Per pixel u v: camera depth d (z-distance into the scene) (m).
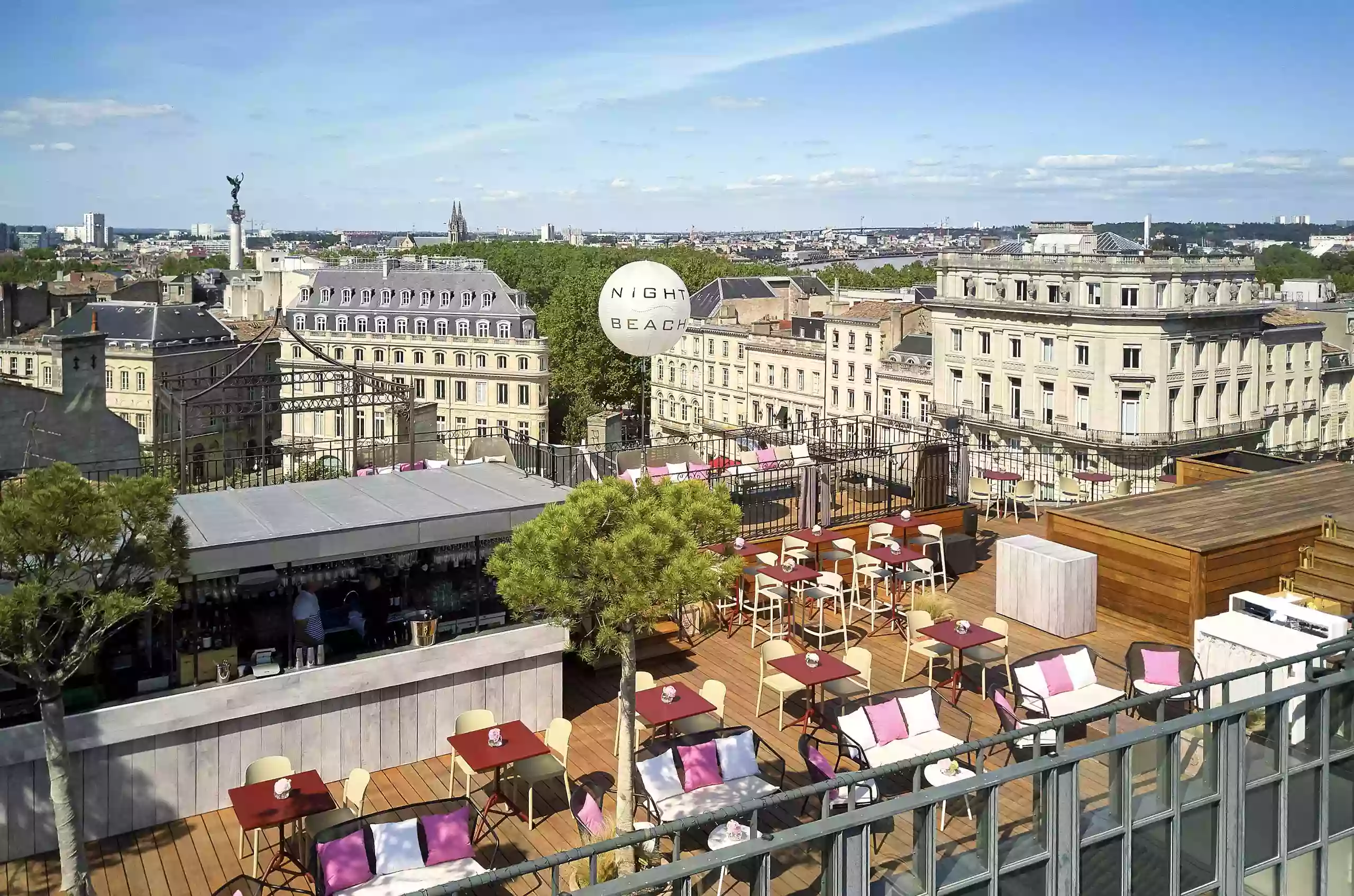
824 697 14.78
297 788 10.74
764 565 18.28
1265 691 11.29
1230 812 11.16
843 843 8.98
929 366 81.25
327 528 13.10
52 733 9.95
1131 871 10.59
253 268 152.88
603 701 15.16
